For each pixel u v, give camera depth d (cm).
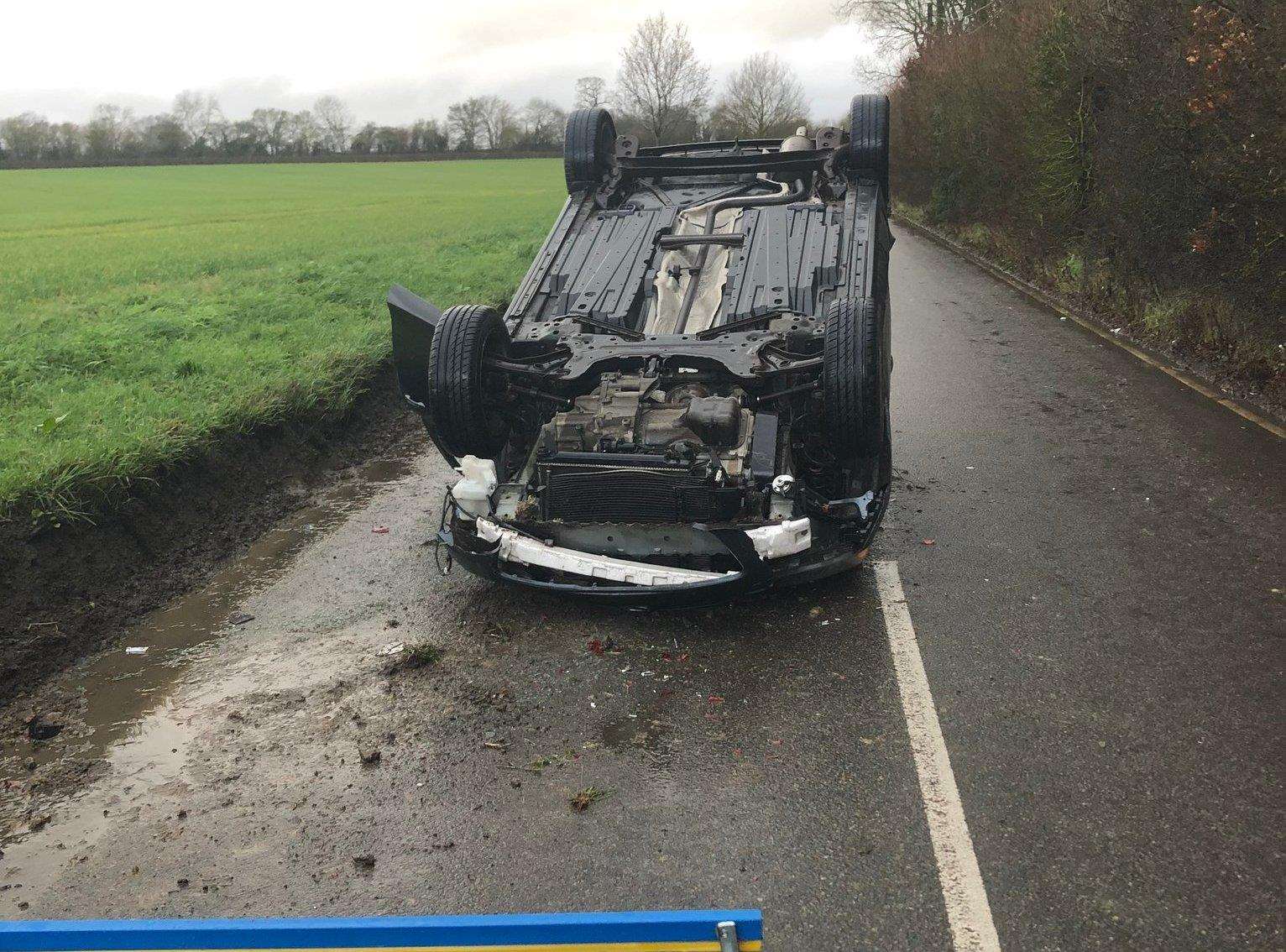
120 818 392
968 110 2112
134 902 344
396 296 598
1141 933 317
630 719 452
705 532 538
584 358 596
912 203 3231
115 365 967
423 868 357
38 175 8138
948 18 3834
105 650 535
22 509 591
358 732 447
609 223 755
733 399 552
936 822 372
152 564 638
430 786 406
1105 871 344
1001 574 587
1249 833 361
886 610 547
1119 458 789
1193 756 407
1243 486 713
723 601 519
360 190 6006
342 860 363
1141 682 464
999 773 400
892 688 469
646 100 6278
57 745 444
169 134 10762
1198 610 532
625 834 373
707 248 717
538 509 560
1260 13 856
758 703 461
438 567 585
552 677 491
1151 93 1077
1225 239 989
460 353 568
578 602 571
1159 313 1192
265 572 634
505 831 376
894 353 1202
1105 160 1306
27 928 228
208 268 2017
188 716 465
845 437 545
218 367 965
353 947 227
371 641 533
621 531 545
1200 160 969
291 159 10538
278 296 1420
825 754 418
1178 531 639
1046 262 1705
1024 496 713
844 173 777
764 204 763
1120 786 390
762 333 603
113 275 1883
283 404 848
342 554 658
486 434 585
